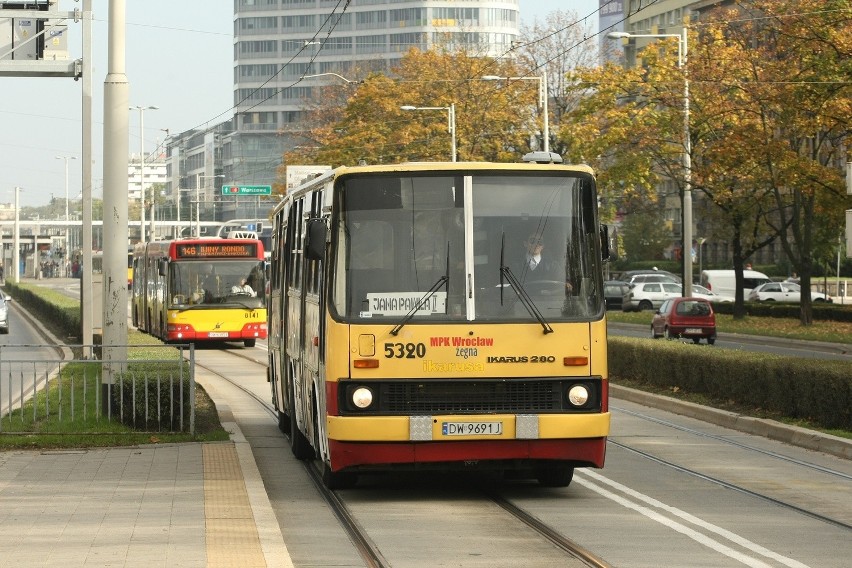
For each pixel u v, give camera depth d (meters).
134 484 15.17
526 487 16.12
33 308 83.94
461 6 192.00
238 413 26.86
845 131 50.19
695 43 60.41
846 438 19.30
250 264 51.38
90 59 39.72
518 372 14.62
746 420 22.38
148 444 19.12
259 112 197.00
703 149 60.31
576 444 14.63
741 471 17.31
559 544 12.18
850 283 102.81
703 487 15.90
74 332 49.88
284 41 197.25
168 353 22.39
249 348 52.56
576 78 64.75
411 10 191.75
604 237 15.16
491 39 192.12
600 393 14.77
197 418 21.80
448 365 14.56
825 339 53.28
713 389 26.09
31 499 14.02
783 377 22.66
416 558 11.52
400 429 14.36
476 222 14.92
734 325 65.50
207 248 51.03
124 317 21.30
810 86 47.16
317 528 13.35
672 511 14.08
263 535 11.80
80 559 10.62
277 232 23.14
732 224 68.38
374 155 77.81
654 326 59.16
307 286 17.58
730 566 11.07
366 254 14.81
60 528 12.16
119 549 11.06
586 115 64.44
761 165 54.78
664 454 19.19
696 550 11.83
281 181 92.88
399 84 81.62
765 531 12.80
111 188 21.58
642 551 11.77
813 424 21.38
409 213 14.91
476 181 15.02
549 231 15.02
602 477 16.86
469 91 78.62
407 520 13.73
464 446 14.47
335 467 14.60
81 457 17.67
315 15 196.12
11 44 39.91
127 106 21.77
